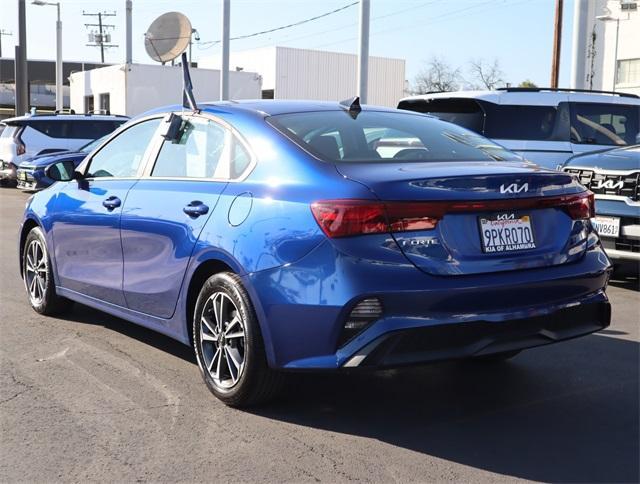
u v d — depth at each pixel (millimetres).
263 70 42812
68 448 3502
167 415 3914
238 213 3906
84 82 35938
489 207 3605
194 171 4461
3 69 57781
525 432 3748
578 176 7363
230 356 3967
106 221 5000
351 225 3404
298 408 4043
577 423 3867
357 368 3383
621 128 10055
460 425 3832
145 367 4707
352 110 4551
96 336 5430
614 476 3264
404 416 3949
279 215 3678
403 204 3430
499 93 9805
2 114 70812
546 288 3721
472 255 3559
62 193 5695
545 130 9703
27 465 3326
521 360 4969
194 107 4676
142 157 4977
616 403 4160
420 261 3434
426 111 10461
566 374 4676
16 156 18328
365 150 4020
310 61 42469
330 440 3625
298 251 3535
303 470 3289
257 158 4027
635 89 44094
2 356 4930
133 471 3271
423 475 3252
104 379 4477
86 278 5328
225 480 3189
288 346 3594
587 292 3936
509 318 3557
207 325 4141
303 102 4668
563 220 3920
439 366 4824
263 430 3736
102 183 5262
